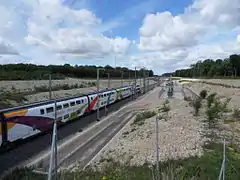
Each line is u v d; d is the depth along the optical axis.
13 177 16.27
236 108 41.84
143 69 134.88
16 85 74.88
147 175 14.18
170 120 36.31
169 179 12.94
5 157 21.81
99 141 29.02
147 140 27.14
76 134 31.61
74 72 131.88
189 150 22.16
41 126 28.73
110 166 19.11
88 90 86.62
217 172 13.88
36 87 75.12
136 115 46.59
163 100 70.75
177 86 151.38
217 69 178.50
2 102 48.22
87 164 21.34
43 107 29.45
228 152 18.86
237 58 166.62
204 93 64.69
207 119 35.28
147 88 119.00
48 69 124.00
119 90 68.31
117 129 35.47
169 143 25.05
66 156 23.56
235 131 28.69
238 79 144.75
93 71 133.00
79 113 40.69
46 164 20.34
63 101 35.50
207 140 24.83
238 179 12.57
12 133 23.92
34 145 25.53
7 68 111.88
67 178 13.77
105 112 48.41
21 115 25.22
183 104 55.03
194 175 13.88
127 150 24.56
